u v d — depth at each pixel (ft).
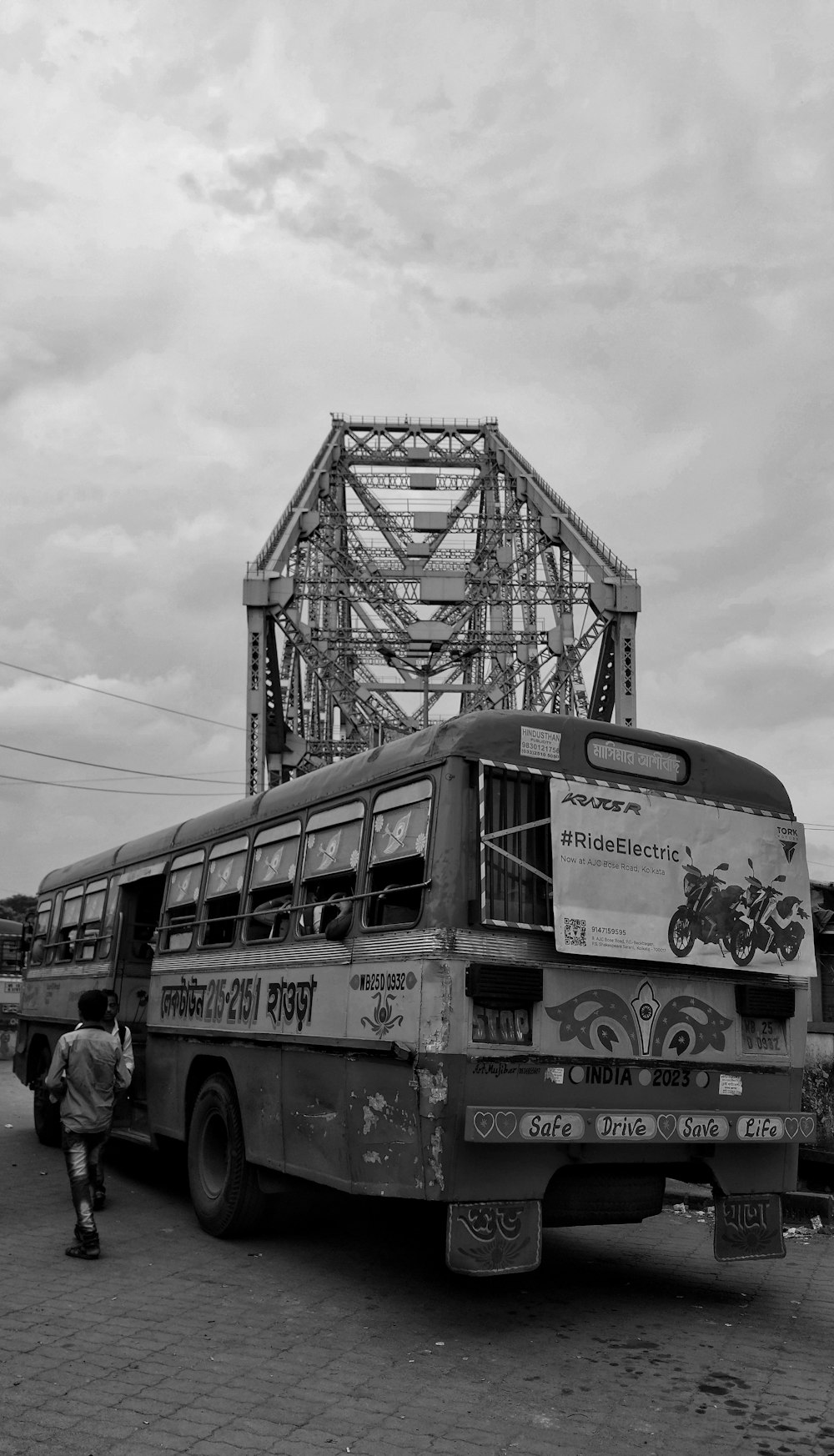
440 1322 22.49
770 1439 16.75
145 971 41.52
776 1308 24.23
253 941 30.07
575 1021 22.61
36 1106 48.11
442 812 22.53
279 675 174.29
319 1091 25.30
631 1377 19.42
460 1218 20.86
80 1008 28.45
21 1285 24.07
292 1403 17.61
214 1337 20.90
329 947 25.70
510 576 182.60
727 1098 24.31
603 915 23.06
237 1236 29.68
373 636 178.29
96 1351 19.80
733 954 24.75
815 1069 36.86
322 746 174.60
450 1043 21.22
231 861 32.65
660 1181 24.64
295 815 29.17
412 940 22.44
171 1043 34.60
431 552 200.34
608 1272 27.27
